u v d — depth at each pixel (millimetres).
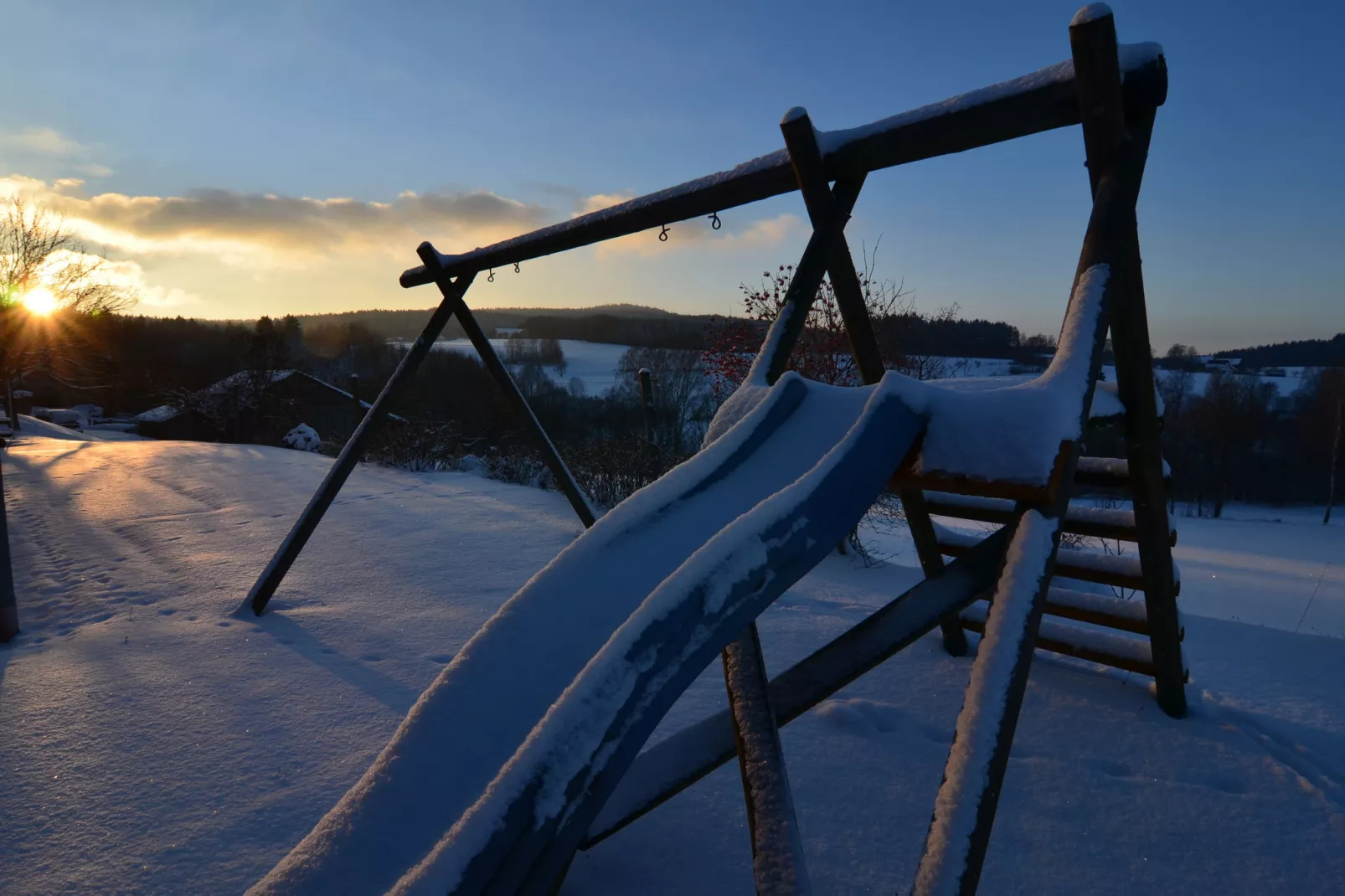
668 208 3004
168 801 2115
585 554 1628
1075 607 2939
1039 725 2670
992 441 1617
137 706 2734
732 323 8086
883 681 3045
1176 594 2611
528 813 1041
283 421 44000
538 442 4680
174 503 7461
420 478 9898
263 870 1822
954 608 1615
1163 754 2453
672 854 1913
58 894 1733
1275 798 2199
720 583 1309
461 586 4441
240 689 2887
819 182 2434
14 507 7230
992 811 1280
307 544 5586
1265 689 3064
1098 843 1980
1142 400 2342
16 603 3875
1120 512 2783
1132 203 1836
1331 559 19969
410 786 1235
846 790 2213
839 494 1548
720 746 1655
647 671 1197
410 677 3010
